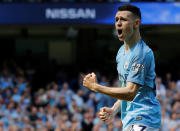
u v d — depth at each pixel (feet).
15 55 57.41
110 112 14.26
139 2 45.57
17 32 55.72
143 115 13.55
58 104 42.24
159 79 43.39
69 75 50.47
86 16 44.93
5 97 43.34
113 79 48.96
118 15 13.34
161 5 45.78
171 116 40.45
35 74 50.01
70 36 55.16
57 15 45.09
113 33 54.95
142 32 54.80
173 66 54.24
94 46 53.21
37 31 55.26
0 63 54.95
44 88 48.49
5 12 45.11
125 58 13.61
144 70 13.19
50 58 57.52
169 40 57.82
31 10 45.14
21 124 40.47
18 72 48.57
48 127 39.63
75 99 42.27
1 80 46.03
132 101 13.73
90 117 40.40
